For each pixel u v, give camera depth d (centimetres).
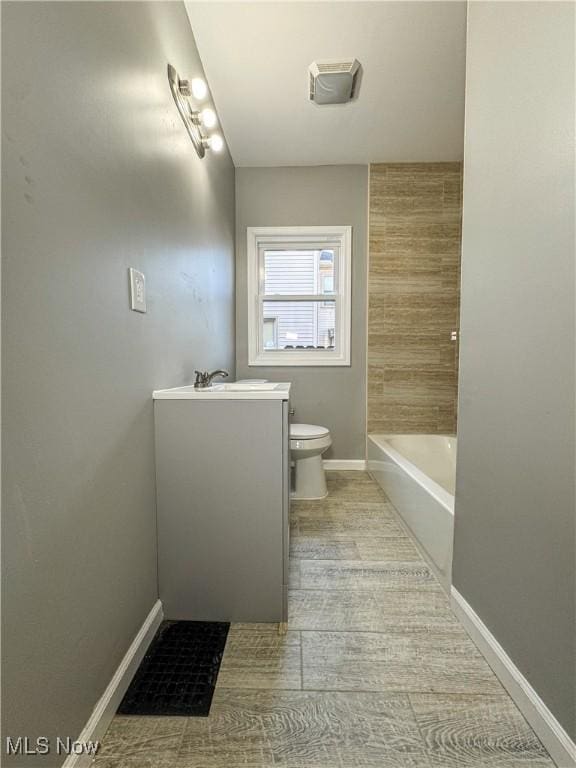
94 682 84
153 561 122
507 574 100
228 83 203
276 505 123
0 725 57
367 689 100
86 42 80
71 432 75
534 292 90
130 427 104
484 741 87
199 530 124
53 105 68
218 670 106
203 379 147
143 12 111
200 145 178
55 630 70
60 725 72
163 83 129
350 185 293
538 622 88
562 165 80
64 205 72
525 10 92
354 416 306
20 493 61
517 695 95
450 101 218
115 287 94
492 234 108
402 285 297
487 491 111
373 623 126
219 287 231
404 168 290
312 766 81
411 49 180
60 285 71
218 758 82
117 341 95
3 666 58
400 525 201
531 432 91
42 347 66
